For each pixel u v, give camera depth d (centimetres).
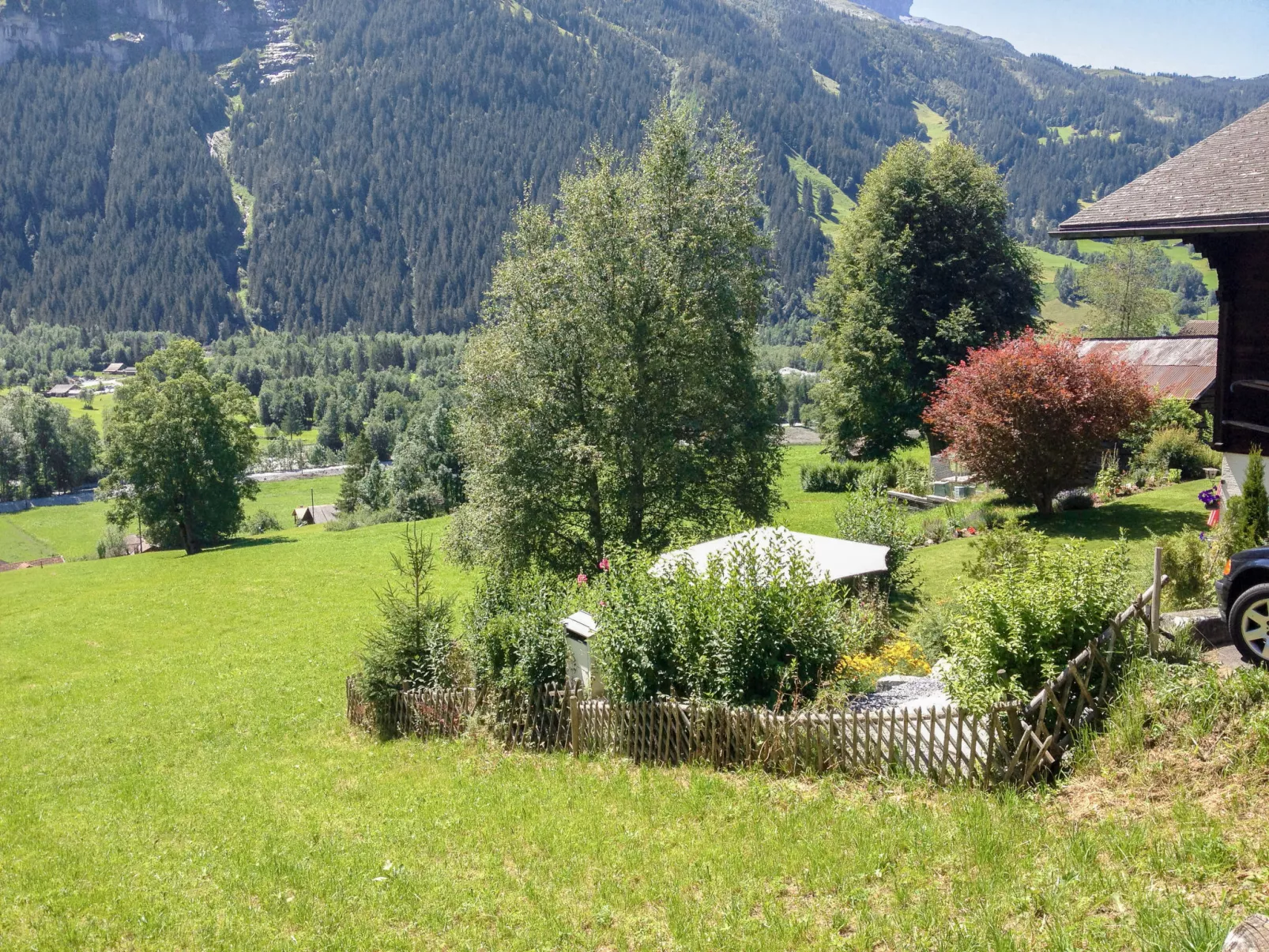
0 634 4062
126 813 1608
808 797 1043
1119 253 7788
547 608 1638
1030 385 2725
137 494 7088
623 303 2909
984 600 1031
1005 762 942
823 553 2088
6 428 13550
